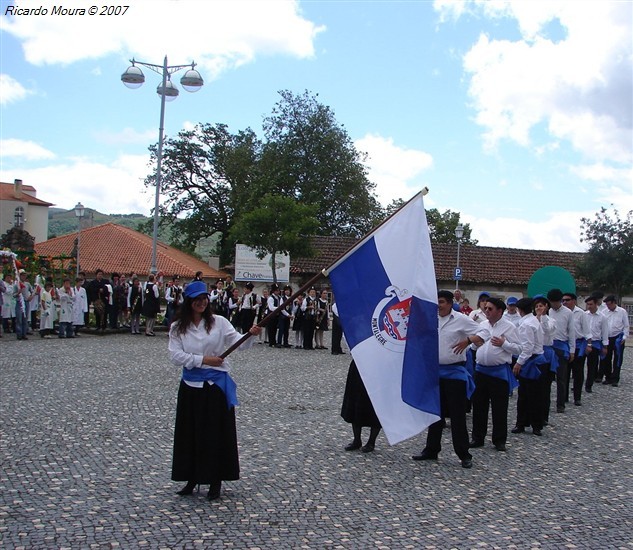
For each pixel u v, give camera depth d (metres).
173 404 11.55
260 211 35.16
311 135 56.84
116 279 25.47
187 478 6.70
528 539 5.93
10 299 21.95
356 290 7.57
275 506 6.55
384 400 7.47
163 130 26.39
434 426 8.65
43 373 14.49
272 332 23.53
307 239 36.34
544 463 8.80
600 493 7.51
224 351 6.88
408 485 7.48
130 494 6.76
